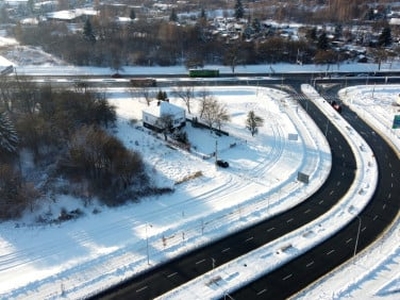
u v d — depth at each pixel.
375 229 70.25
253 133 105.56
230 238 67.81
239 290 56.97
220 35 197.38
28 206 74.25
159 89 138.75
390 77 158.38
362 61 175.62
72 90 115.12
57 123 93.88
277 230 69.81
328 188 82.88
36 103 106.25
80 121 100.88
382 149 100.19
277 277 59.31
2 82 106.06
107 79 151.50
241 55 172.75
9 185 75.19
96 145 82.56
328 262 62.25
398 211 75.38
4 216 72.19
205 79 153.50
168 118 102.69
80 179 81.69
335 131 109.75
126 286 57.91
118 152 82.62
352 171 89.62
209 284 57.69
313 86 146.75
